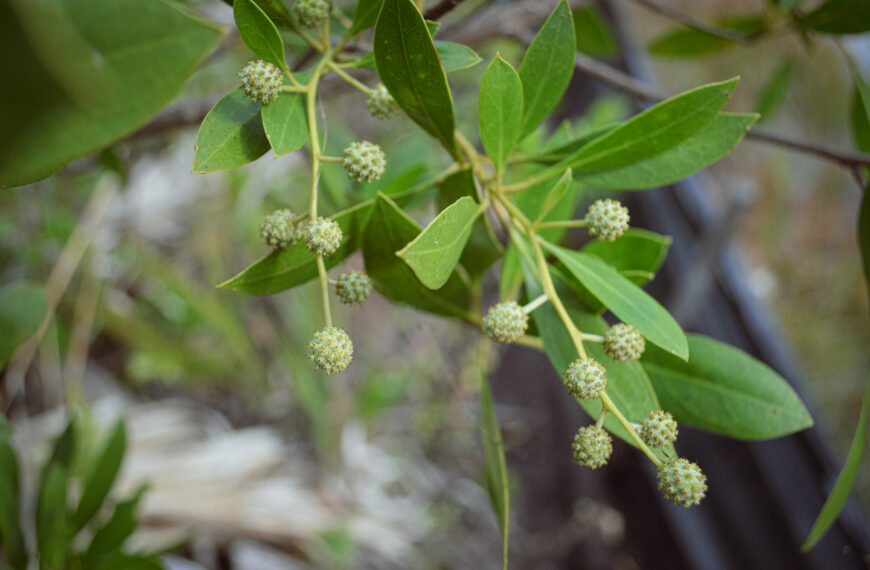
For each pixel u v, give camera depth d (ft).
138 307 2.69
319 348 0.72
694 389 0.88
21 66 0.31
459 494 3.22
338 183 1.12
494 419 0.86
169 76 0.48
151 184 2.54
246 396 3.05
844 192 3.12
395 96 0.75
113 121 0.47
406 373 3.29
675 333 0.75
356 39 0.84
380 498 2.92
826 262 3.09
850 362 2.92
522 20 1.39
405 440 3.38
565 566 2.94
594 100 2.71
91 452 1.68
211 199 2.61
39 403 2.19
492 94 0.76
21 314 0.95
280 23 0.76
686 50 1.26
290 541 2.16
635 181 0.82
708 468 2.35
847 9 1.00
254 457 2.29
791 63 1.30
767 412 0.86
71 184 1.96
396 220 0.80
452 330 3.62
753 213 3.12
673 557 2.55
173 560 1.87
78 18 0.46
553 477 3.22
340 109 2.56
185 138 2.62
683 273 2.46
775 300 3.05
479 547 3.06
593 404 0.79
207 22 0.48
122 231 2.49
